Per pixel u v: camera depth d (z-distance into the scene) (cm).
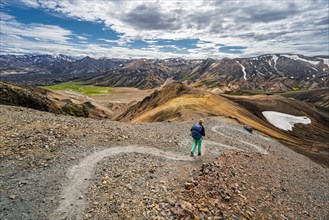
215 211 1056
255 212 1211
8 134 1452
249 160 2059
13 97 3369
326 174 2625
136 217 899
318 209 1569
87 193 1023
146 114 7756
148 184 1169
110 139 1764
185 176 1350
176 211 962
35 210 878
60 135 1608
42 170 1152
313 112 18100
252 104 16650
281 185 1734
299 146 7488
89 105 13838
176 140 2108
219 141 2539
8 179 1036
